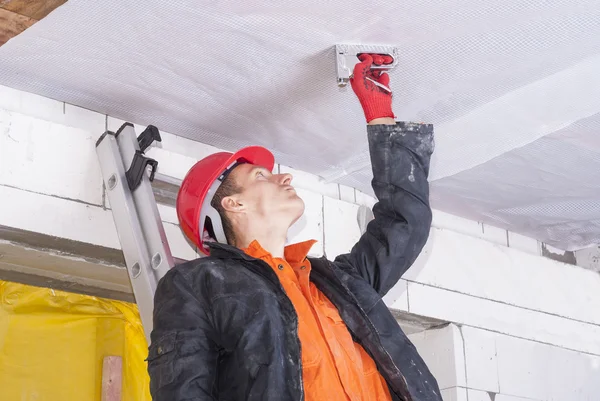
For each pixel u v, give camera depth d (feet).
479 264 13.84
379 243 8.72
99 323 10.87
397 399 7.78
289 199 9.04
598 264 15.24
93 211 10.16
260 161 9.79
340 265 8.65
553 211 13.97
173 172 11.00
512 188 13.21
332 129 11.21
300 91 10.40
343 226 12.41
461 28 9.34
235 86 10.27
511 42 9.62
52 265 10.41
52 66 9.84
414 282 12.97
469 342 13.25
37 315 10.53
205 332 7.32
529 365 13.76
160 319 7.39
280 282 7.59
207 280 7.59
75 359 10.50
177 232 10.85
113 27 9.20
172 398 6.91
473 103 10.80
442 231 13.66
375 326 8.01
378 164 8.85
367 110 9.12
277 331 7.25
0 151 9.77
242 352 7.17
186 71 9.98
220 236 9.18
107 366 10.53
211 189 9.30
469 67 10.05
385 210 8.79
